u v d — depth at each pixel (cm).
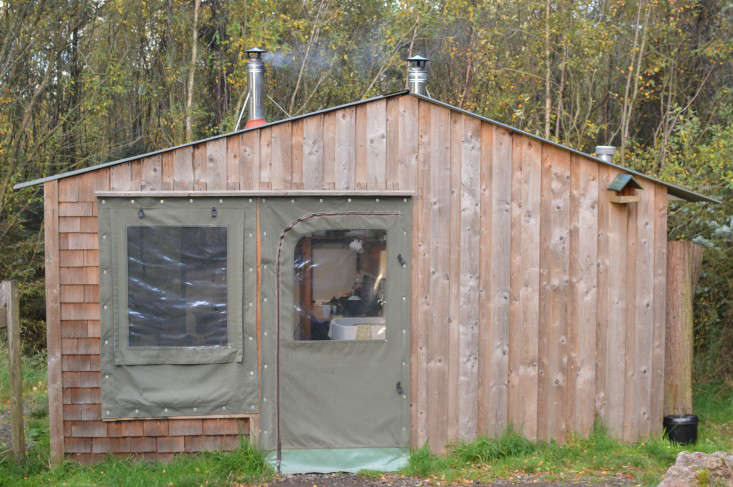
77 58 1504
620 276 662
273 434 625
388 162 633
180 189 616
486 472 605
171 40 1711
